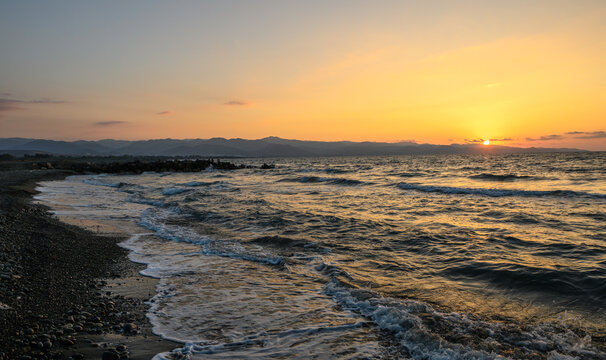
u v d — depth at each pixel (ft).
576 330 17.87
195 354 16.02
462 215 52.08
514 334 17.48
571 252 31.50
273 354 16.07
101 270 28.96
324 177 134.41
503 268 27.22
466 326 18.43
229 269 29.45
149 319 19.88
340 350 16.49
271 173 184.65
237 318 20.12
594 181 99.71
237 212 57.21
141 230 45.83
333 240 38.55
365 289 23.89
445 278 26.37
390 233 40.93
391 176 137.59
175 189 94.07
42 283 24.79
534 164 211.61
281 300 22.84
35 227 43.32
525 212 53.01
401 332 17.97
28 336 16.94
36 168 183.52
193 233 43.45
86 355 15.62
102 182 129.59
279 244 37.52
